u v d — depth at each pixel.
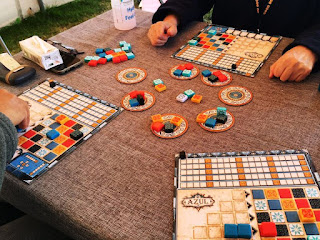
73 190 0.64
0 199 1.00
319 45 0.92
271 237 0.53
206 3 1.32
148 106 0.84
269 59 0.99
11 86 0.96
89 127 0.79
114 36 1.20
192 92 0.87
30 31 2.96
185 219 0.57
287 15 1.21
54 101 0.88
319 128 0.74
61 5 3.46
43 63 0.99
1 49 2.65
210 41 1.10
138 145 0.73
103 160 0.70
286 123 0.76
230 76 0.93
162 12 1.21
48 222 0.68
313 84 0.88
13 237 0.84
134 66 1.02
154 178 0.65
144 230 0.56
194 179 0.64
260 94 0.86
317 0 1.13
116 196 0.62
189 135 0.75
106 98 0.88
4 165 0.59
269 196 0.59
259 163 0.66
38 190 0.64
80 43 1.17
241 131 0.75
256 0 1.26
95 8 3.41
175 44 1.12
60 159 0.70
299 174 0.63
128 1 1.18
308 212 0.55
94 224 0.57
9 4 2.96
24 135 0.77
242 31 1.14
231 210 0.57
